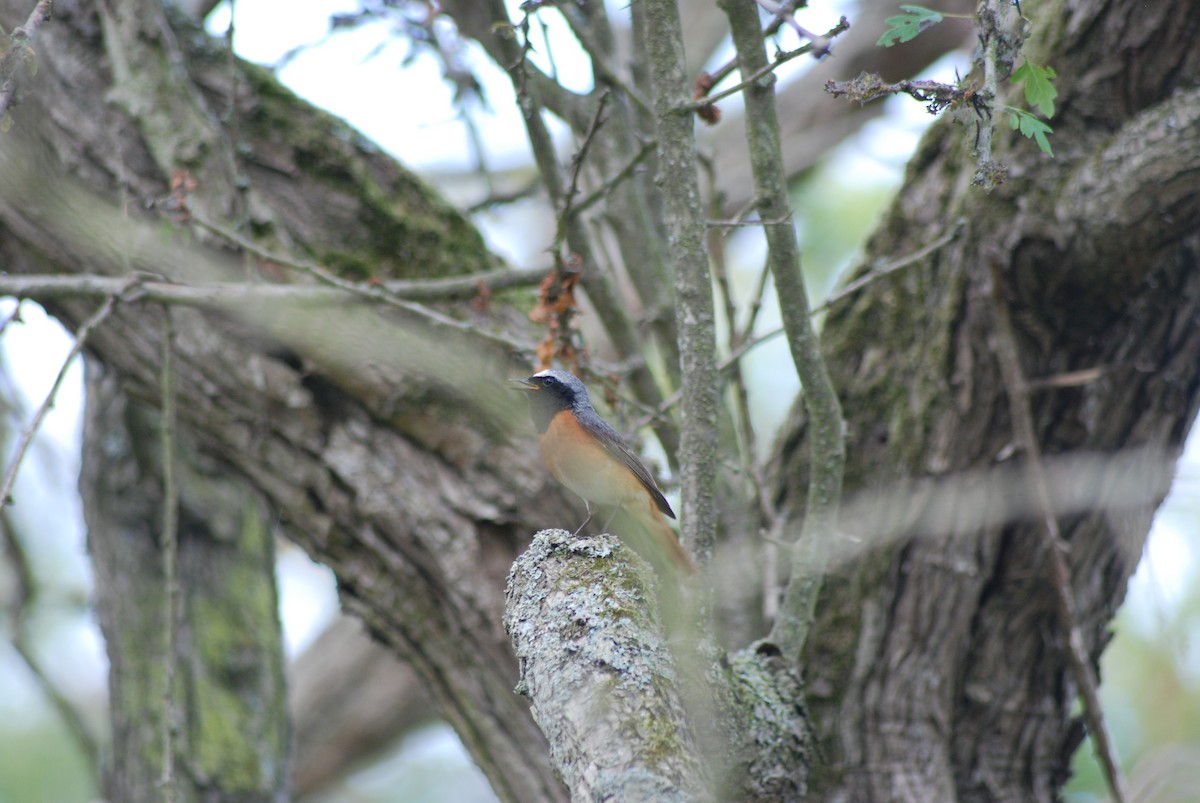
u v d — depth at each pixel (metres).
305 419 9.69
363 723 18.53
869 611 9.77
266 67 11.87
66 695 14.91
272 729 13.60
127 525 13.74
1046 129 6.60
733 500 10.04
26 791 17.20
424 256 10.80
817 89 19.14
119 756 13.06
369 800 20.70
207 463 13.81
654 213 11.62
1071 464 9.73
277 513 9.93
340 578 9.91
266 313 9.44
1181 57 9.15
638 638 5.89
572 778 5.35
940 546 9.69
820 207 20.39
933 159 10.45
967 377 9.76
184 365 9.70
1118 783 9.24
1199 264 9.48
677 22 7.85
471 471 9.76
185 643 13.34
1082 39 9.36
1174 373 9.75
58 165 9.84
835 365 10.50
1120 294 9.33
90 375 14.03
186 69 10.62
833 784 9.42
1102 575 10.04
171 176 9.91
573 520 9.84
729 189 19.66
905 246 10.36
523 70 9.17
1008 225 9.38
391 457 9.70
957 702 9.84
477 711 9.61
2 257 10.13
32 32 6.99
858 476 10.09
